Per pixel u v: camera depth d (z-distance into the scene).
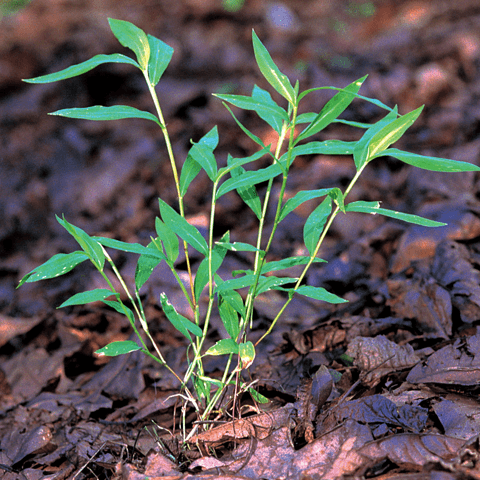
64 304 1.15
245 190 1.19
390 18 3.97
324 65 3.10
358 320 1.33
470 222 1.45
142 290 1.58
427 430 1.15
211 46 3.48
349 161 2.11
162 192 2.25
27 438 1.27
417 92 2.53
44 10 4.38
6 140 2.83
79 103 3.01
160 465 1.13
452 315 1.30
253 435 1.16
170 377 1.36
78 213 2.31
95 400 1.35
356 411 1.17
